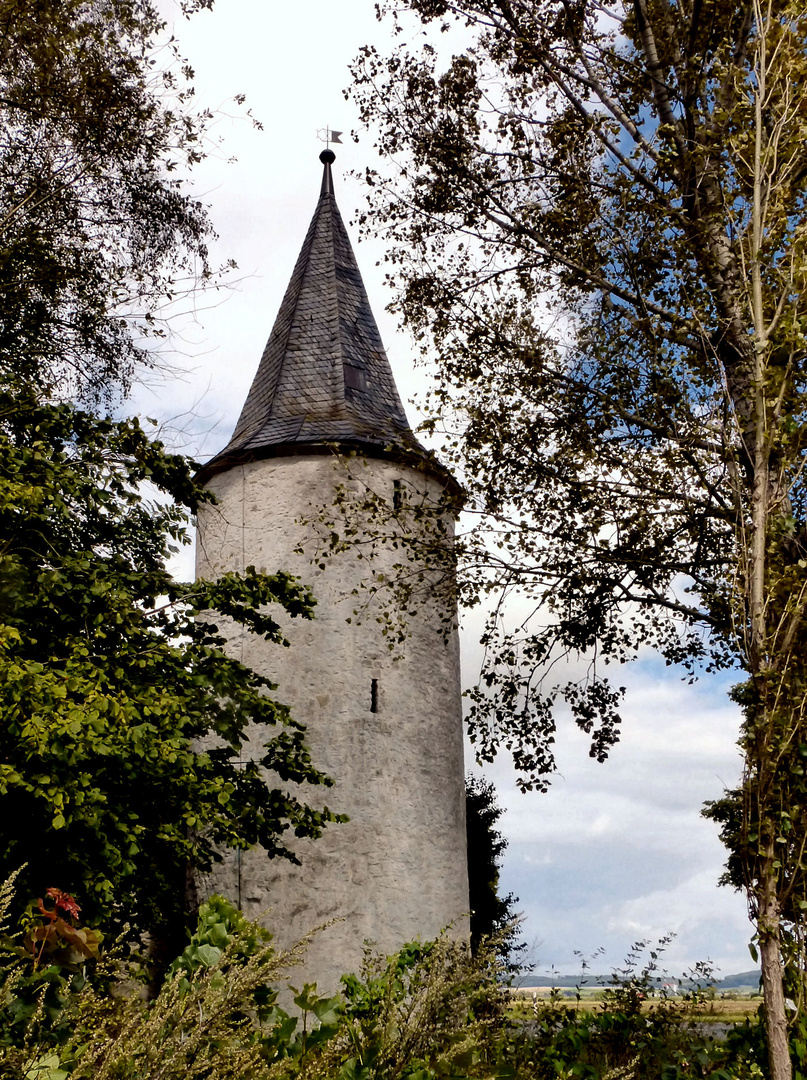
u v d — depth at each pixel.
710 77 9.42
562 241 10.98
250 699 11.22
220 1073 2.68
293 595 11.94
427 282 11.62
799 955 6.25
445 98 11.52
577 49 10.75
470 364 11.23
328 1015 3.37
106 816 8.84
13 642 8.55
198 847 9.95
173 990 2.76
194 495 12.15
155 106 12.22
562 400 10.90
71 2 11.39
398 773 15.99
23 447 10.20
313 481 17.11
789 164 8.19
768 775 6.56
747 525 7.90
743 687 6.81
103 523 11.61
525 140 11.21
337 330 19.27
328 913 14.88
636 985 7.44
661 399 9.76
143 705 9.42
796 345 7.60
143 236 12.98
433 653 17.11
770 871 6.45
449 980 3.38
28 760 7.88
